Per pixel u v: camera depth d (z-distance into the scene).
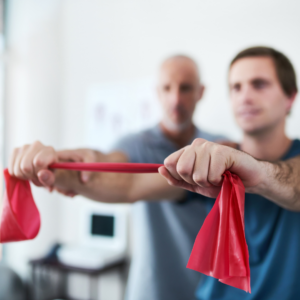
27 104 2.45
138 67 2.21
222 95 1.86
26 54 2.47
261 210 0.73
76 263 2.15
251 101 0.82
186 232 1.26
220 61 1.89
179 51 2.04
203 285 0.79
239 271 0.41
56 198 2.55
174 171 0.46
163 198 0.84
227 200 0.43
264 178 0.47
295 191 0.52
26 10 2.49
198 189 0.49
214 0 1.92
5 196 0.59
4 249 2.58
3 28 2.59
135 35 2.23
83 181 0.72
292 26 1.69
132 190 0.80
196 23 1.99
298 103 1.61
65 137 2.53
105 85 2.35
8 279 2.16
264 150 0.83
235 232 0.42
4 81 2.58
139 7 2.22
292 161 0.57
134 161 1.57
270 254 0.69
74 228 2.46
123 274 2.18
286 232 0.69
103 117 2.35
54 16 2.59
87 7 2.46
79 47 2.48
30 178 0.60
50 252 2.36
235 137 1.80
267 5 1.76
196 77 1.68
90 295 2.26
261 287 0.68
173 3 2.07
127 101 2.24
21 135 2.49
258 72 0.81
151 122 2.15
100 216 2.29
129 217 2.19
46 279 2.35
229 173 0.44
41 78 2.52
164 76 1.67
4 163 2.57
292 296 0.66
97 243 2.28
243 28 1.83
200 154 0.43
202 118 1.90
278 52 0.84
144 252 1.34
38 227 0.60
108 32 2.35
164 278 1.28
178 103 1.62
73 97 2.50
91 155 0.75
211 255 0.43
